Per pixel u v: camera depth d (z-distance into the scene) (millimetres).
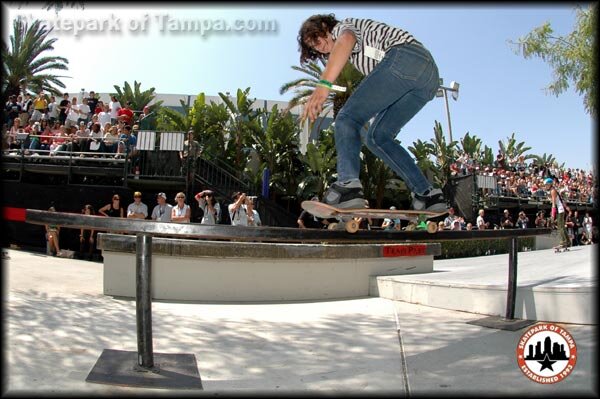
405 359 3176
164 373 2678
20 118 13195
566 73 6312
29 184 10984
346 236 2471
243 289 6062
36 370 2648
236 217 8094
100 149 11188
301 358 3271
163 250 5887
